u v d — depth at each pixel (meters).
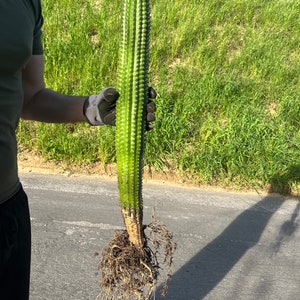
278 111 3.30
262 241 2.29
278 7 4.76
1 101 1.05
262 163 2.77
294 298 1.98
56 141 2.79
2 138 1.08
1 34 0.99
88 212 2.36
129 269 1.14
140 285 1.18
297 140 2.99
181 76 3.51
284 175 2.76
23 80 1.21
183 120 3.00
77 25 3.98
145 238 1.17
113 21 4.09
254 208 2.54
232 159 2.77
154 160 2.75
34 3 1.09
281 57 3.88
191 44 3.97
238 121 3.05
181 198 2.56
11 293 1.22
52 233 2.20
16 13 1.01
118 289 1.25
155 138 2.80
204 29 4.19
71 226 2.26
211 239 2.27
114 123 1.15
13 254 1.18
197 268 2.09
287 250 2.25
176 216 2.41
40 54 1.20
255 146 2.85
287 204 2.61
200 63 3.71
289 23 4.51
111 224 2.29
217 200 2.58
